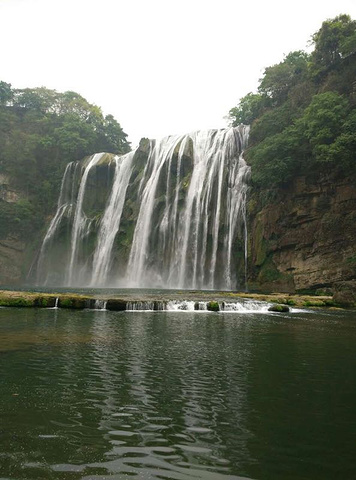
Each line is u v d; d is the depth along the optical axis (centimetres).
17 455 515
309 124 4169
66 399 742
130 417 661
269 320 2014
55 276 6556
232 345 1325
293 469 502
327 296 3584
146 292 3847
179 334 1506
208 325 1770
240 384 873
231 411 705
